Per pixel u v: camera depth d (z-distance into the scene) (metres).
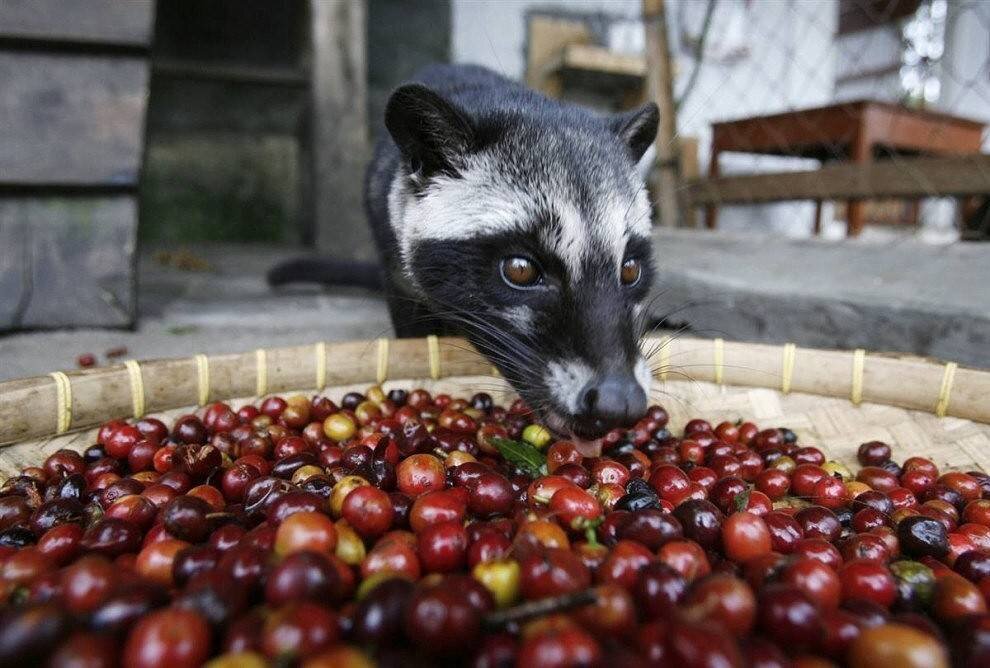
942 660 0.11
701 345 0.28
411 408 0.25
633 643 0.12
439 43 0.93
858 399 0.26
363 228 0.77
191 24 0.87
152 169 0.91
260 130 0.95
